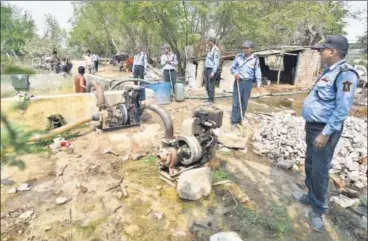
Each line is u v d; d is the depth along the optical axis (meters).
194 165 3.67
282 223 2.82
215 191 3.32
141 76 8.90
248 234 2.64
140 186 3.34
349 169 4.30
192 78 12.95
